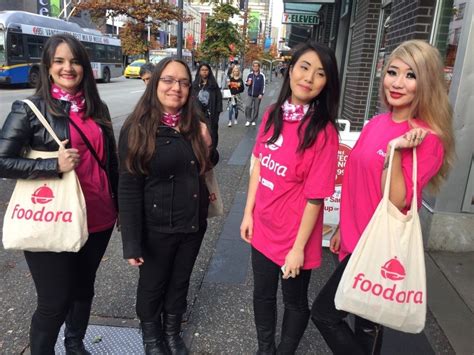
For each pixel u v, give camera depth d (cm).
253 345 279
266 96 2184
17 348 268
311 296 339
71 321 249
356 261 179
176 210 237
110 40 3048
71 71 212
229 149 884
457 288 341
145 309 252
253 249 238
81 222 206
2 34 1948
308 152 206
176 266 257
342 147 398
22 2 3809
